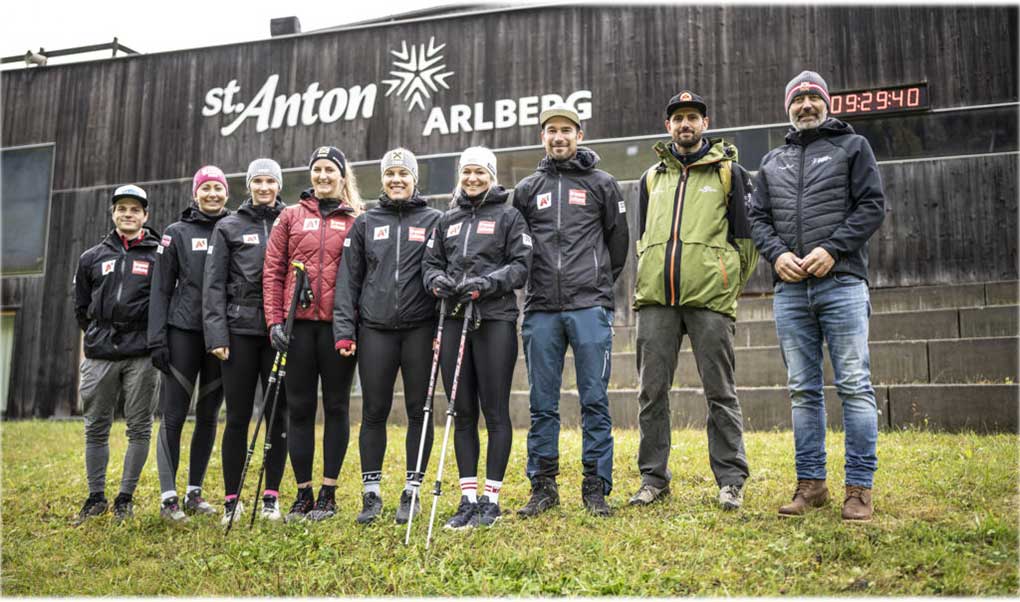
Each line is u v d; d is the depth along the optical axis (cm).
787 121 904
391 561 355
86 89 1131
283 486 523
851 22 898
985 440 549
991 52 862
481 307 393
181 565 374
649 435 417
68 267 1099
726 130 920
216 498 505
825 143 381
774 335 762
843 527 349
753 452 537
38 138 1137
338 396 428
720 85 927
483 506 391
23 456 679
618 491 456
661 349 411
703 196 407
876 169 370
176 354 447
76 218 1108
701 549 342
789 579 313
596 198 412
